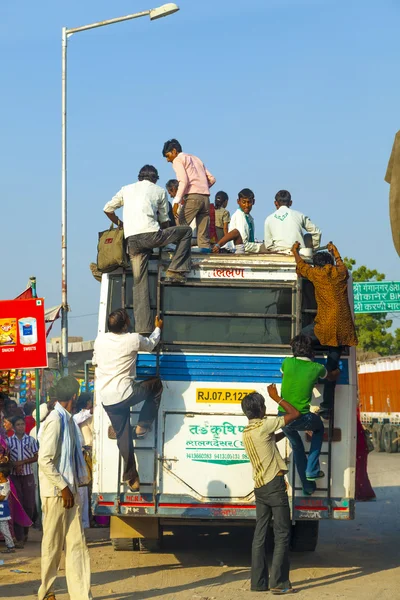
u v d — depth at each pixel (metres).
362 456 11.15
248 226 12.51
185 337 9.75
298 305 9.76
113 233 9.75
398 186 6.37
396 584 9.29
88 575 8.12
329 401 9.59
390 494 19.11
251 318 9.79
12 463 12.30
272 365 9.69
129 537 10.45
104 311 9.86
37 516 13.73
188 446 9.54
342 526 14.38
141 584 9.21
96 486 9.51
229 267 9.87
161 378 9.61
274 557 8.82
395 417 34.84
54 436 8.02
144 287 9.69
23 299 12.47
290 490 9.58
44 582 8.09
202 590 8.91
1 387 12.87
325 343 9.44
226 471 9.54
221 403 9.61
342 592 8.86
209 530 13.34
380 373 36.81
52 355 29.09
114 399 9.12
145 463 9.52
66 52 19.67
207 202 12.03
